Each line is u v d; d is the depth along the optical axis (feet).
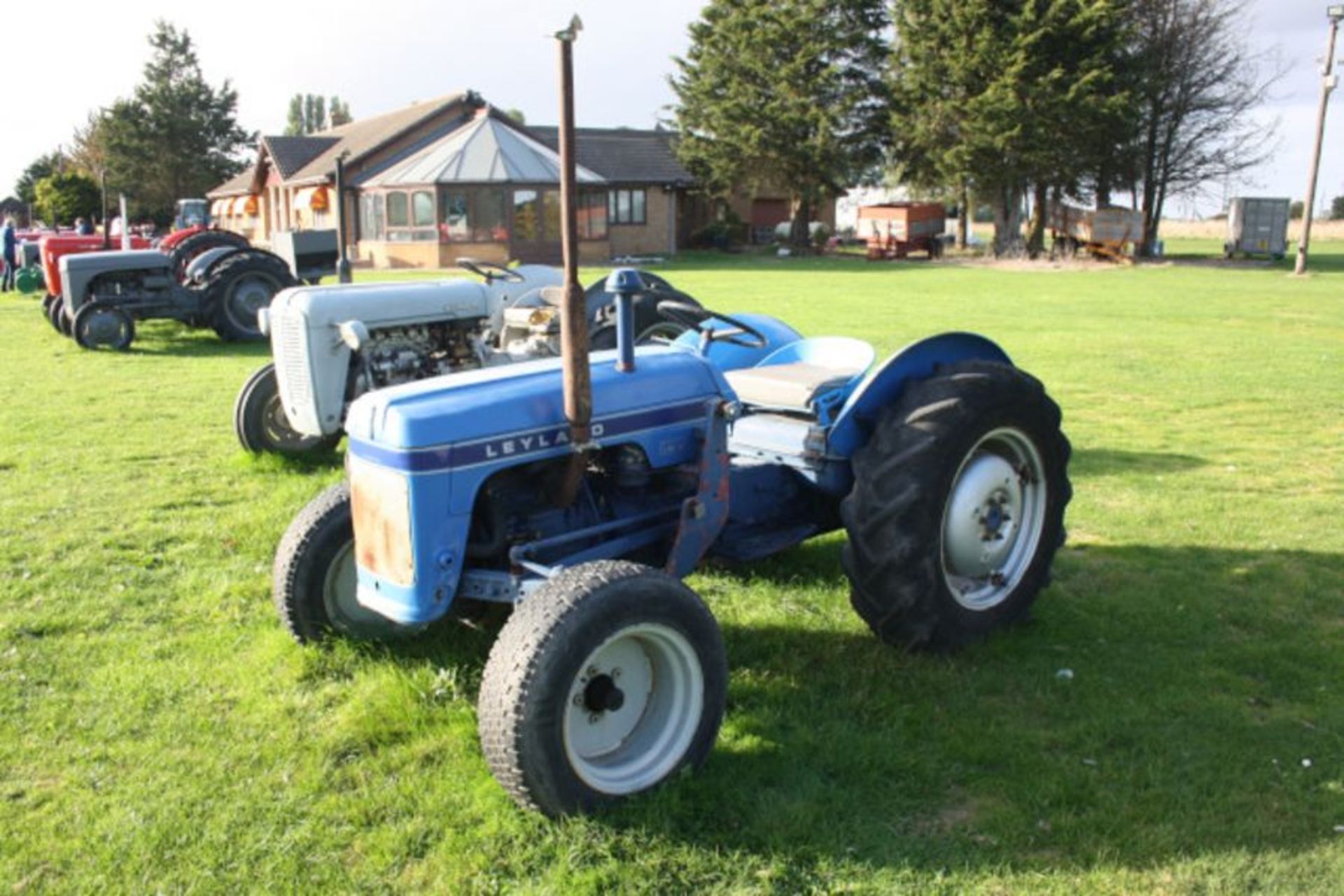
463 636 13.30
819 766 10.48
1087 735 11.07
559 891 8.63
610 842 9.21
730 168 116.06
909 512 12.12
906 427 12.46
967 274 89.97
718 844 9.28
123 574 15.80
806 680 12.34
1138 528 18.04
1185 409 28.63
